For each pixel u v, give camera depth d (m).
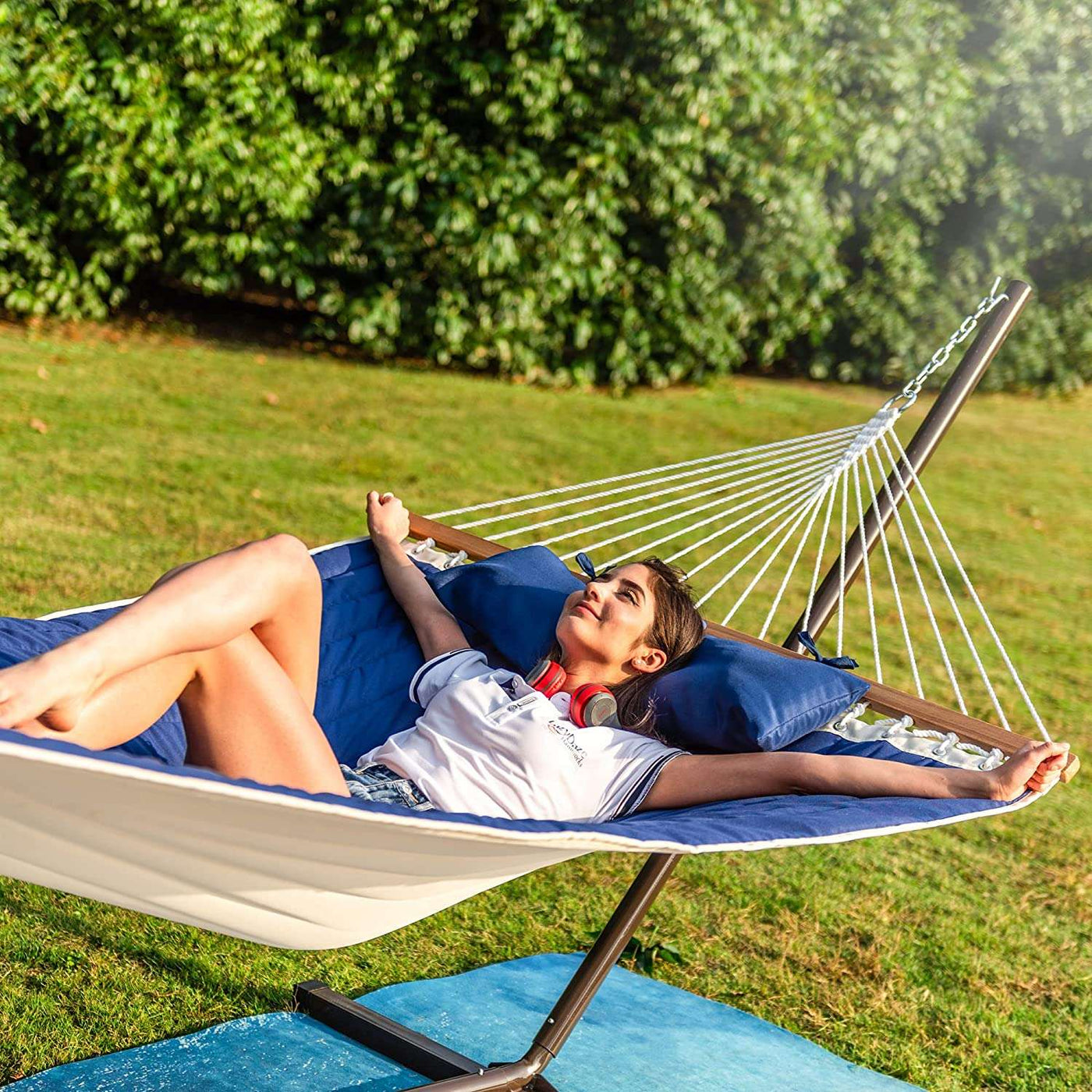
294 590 2.24
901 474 3.13
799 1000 3.31
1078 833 4.57
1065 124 11.98
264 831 1.76
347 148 9.53
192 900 2.01
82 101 8.77
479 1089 2.53
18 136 9.34
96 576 5.39
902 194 11.92
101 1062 2.62
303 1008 2.93
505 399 10.24
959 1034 3.25
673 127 9.88
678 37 9.55
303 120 9.77
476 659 2.81
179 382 9.01
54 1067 2.59
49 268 9.58
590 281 10.38
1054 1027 3.34
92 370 8.89
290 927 2.12
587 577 3.08
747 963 3.46
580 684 2.70
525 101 9.52
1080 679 6.28
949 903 3.93
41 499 6.27
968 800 2.37
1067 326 13.57
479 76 9.42
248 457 7.61
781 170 10.57
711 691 2.59
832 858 4.15
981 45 11.87
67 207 9.40
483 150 9.78
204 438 7.83
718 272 11.11
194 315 10.88
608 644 2.66
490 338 10.62
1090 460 11.29
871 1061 3.09
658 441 9.69
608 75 9.73
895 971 3.49
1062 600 7.58
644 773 2.51
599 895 3.73
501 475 8.21
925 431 3.14
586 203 9.93
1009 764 2.40
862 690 2.68
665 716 2.65
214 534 6.20
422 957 3.29
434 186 9.90
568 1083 2.77
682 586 2.76
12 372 8.41
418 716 2.87
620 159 9.92
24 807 1.68
